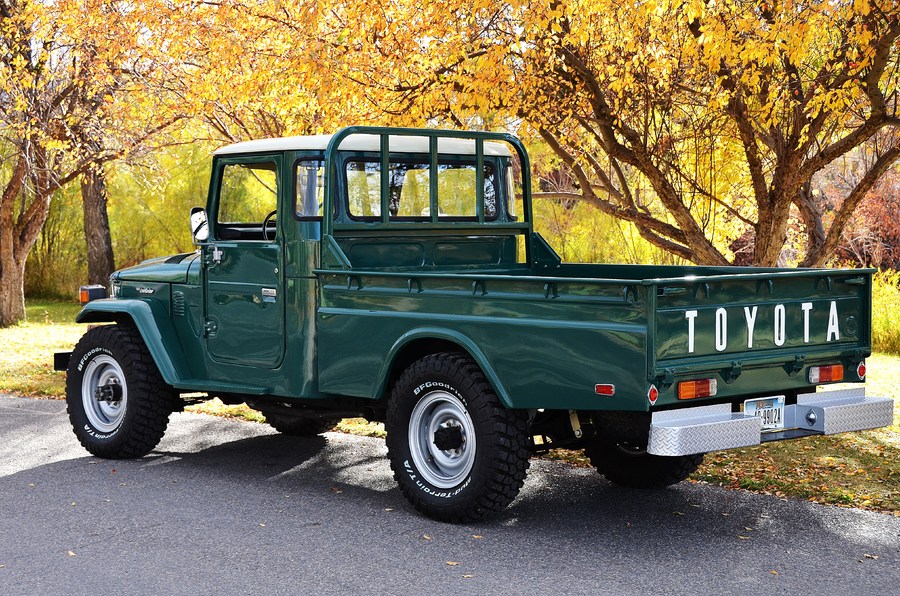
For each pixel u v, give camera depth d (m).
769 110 8.69
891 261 22.67
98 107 16.38
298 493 6.43
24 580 4.71
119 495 6.37
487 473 5.46
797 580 4.66
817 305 5.67
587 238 18.38
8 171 22.50
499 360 5.39
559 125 10.06
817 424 5.48
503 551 5.14
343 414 6.73
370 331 6.04
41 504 6.13
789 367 5.52
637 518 5.79
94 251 24.06
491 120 10.91
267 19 10.52
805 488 6.42
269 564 4.93
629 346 4.88
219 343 7.01
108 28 12.61
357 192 6.62
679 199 10.09
